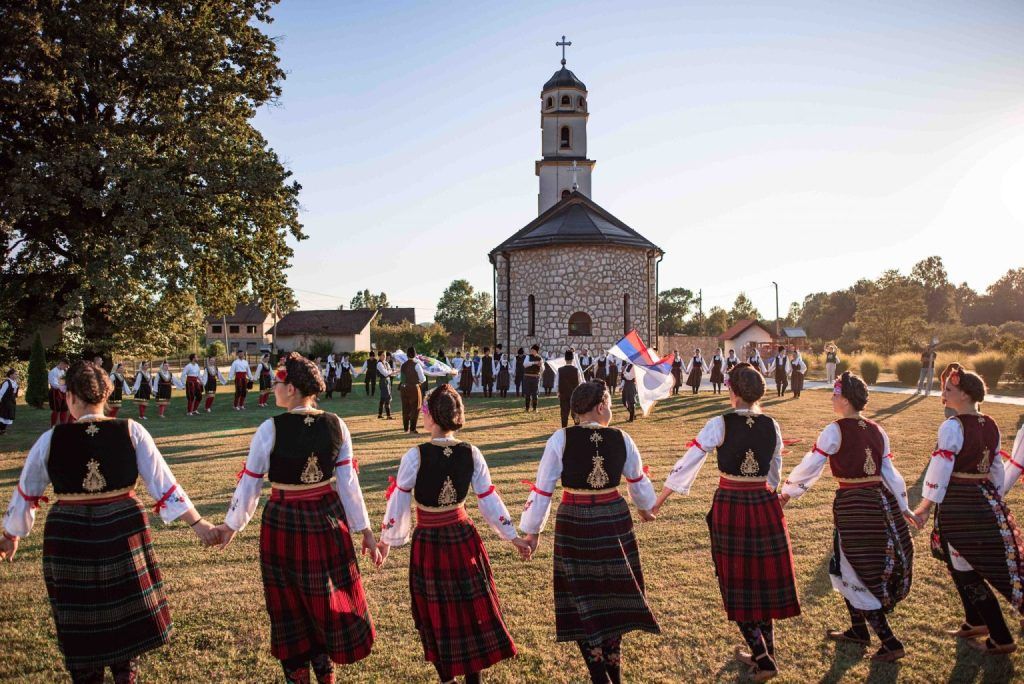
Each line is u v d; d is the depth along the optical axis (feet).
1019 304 314.96
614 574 10.77
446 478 10.75
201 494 23.97
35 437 41.19
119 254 60.34
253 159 69.41
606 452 11.23
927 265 339.36
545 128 109.19
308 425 10.66
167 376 54.19
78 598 9.61
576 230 85.66
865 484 11.85
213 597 14.79
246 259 76.38
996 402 56.70
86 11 60.59
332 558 10.46
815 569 16.28
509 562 16.94
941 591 14.97
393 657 12.19
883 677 11.25
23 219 67.36
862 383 12.08
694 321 295.69
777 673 11.32
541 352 83.66
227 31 72.38
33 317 75.56
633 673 11.54
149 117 70.33
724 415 12.09
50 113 64.75
